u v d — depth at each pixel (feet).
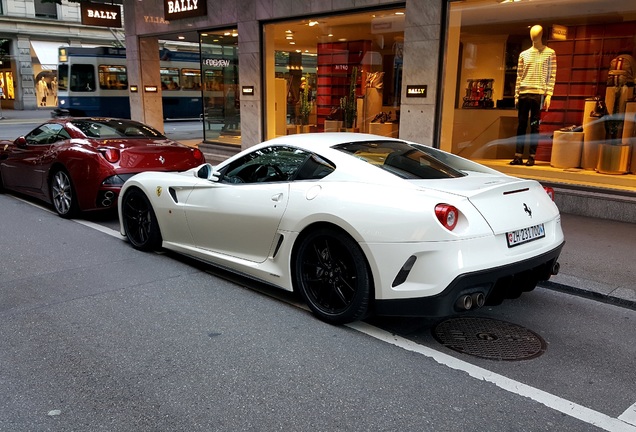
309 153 15.20
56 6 131.54
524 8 29.22
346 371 11.58
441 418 9.89
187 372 11.43
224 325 13.87
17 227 24.31
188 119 106.52
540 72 31.09
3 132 73.82
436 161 15.48
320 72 44.16
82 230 23.89
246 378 11.22
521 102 32.09
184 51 104.32
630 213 24.81
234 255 16.62
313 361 12.01
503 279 12.67
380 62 38.47
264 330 13.60
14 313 14.52
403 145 16.35
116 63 85.25
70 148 25.22
